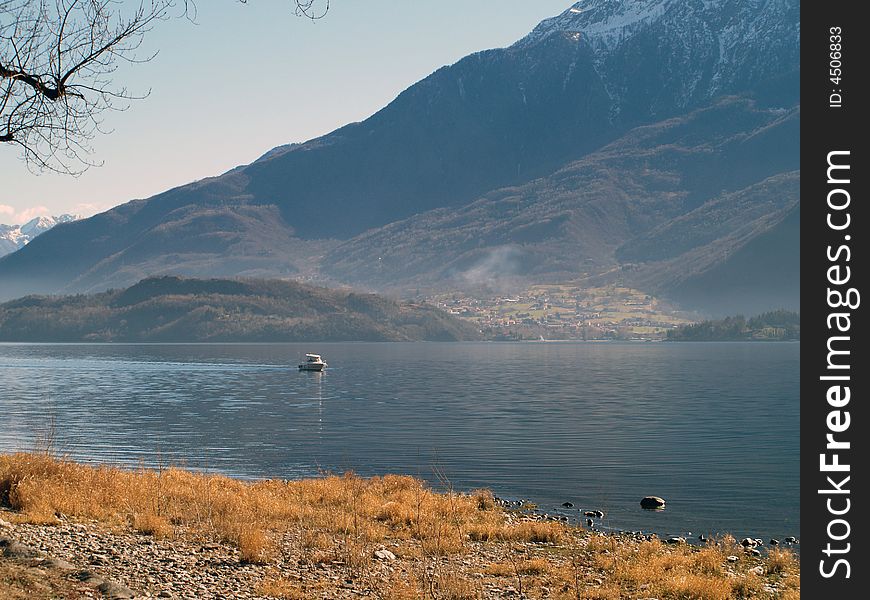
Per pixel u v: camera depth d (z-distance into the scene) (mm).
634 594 19828
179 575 17562
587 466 50875
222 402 107000
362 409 96000
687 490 41750
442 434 69938
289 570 19484
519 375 168375
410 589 18188
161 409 96500
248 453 58656
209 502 26188
